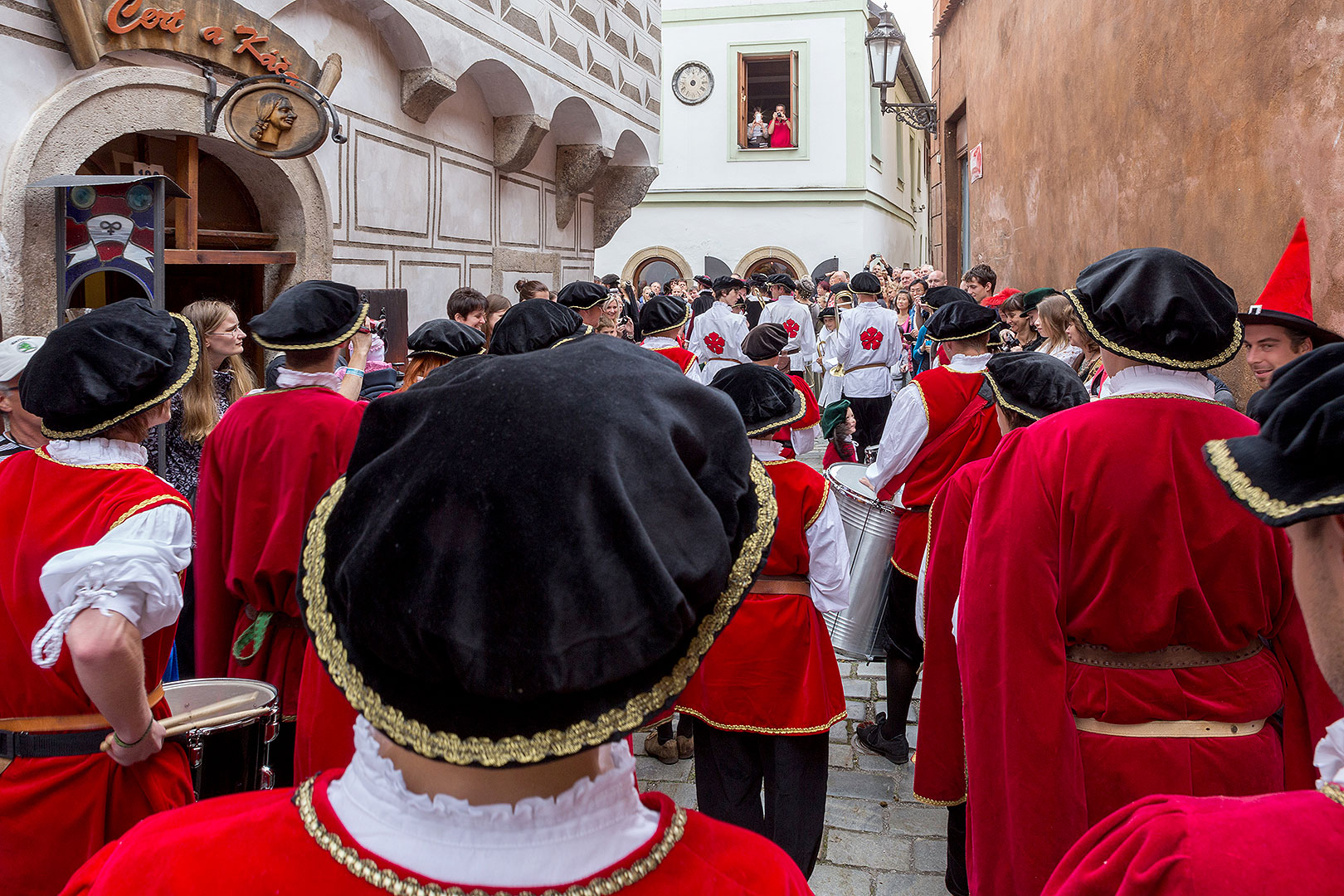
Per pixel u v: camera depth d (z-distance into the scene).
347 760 2.63
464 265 9.91
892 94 27.50
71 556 1.89
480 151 10.18
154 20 5.68
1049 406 2.99
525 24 9.92
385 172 8.35
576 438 0.82
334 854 0.84
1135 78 7.00
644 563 0.79
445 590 0.78
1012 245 10.73
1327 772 1.02
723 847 0.94
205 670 3.09
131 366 2.08
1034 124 9.77
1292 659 2.10
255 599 2.98
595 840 0.86
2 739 2.04
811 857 2.92
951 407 3.63
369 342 4.66
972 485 2.74
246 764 2.34
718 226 24.45
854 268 24.05
